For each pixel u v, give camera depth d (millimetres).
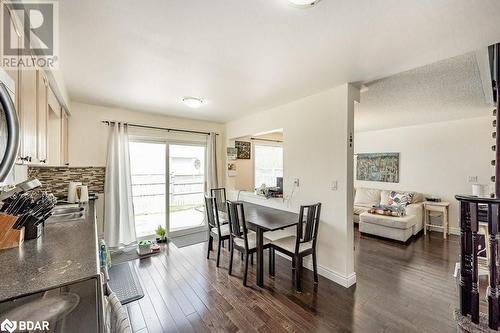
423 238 4309
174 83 2537
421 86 2689
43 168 3039
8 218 1178
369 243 4027
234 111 3814
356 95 2666
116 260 3197
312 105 2930
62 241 1273
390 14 1367
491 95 2949
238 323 1932
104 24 1468
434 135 4801
